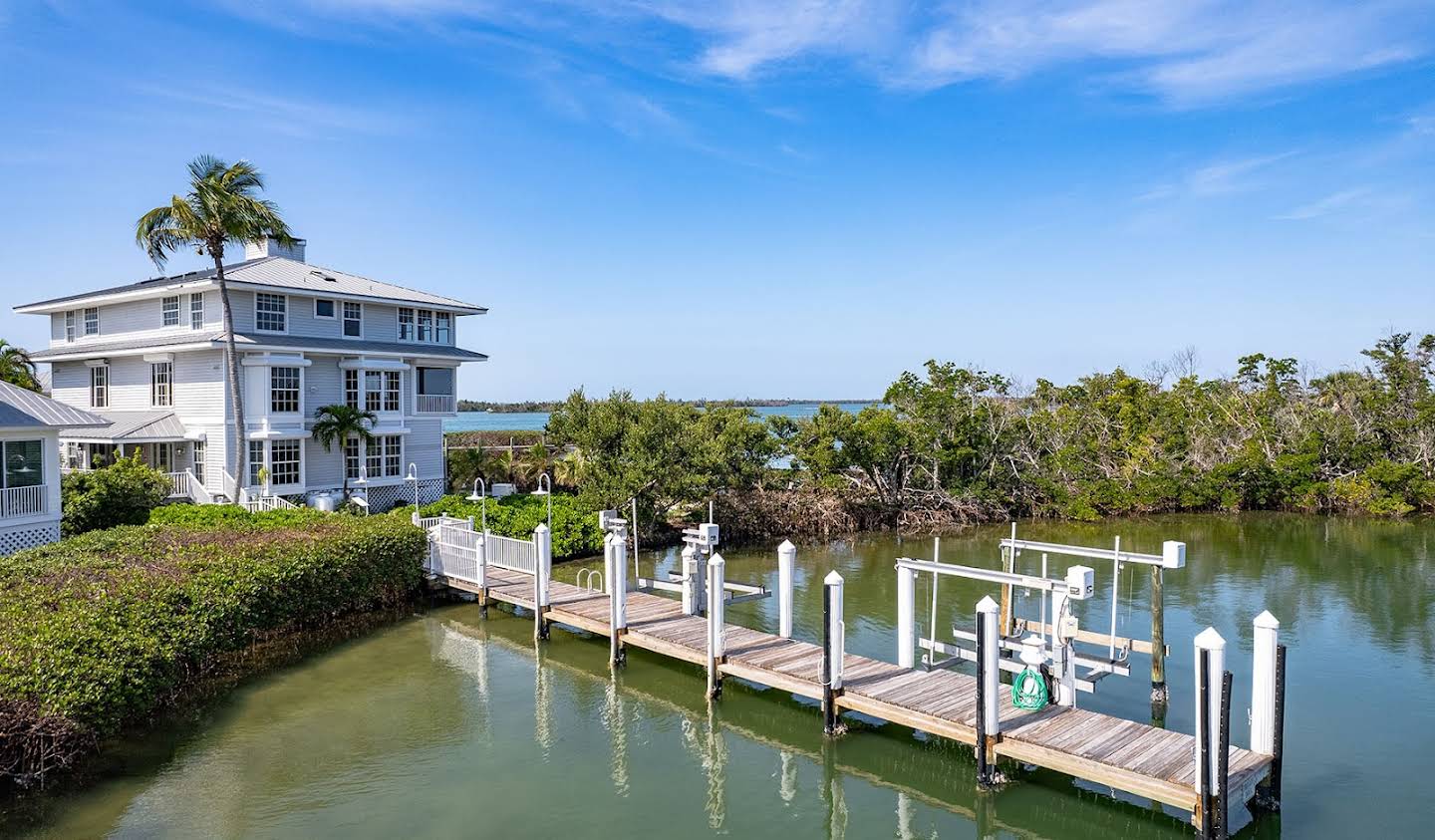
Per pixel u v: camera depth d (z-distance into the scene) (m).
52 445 22.00
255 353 28.58
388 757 11.94
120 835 9.61
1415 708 13.64
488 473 36.16
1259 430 40.41
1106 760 9.84
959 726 10.97
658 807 10.60
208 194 25.39
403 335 34.34
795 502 31.69
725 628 15.64
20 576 13.97
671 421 28.17
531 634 18.09
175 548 16.62
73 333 34.84
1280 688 9.82
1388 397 39.28
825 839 9.90
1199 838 9.45
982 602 10.60
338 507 30.09
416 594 20.95
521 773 11.48
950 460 35.19
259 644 17.12
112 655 11.30
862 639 17.62
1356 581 23.36
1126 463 38.28
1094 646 17.06
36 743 10.11
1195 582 23.25
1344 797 10.59
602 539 26.48
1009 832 10.11
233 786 10.93
